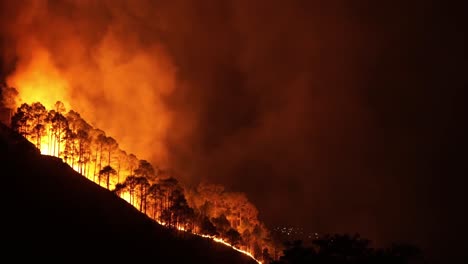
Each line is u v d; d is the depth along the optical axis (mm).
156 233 152125
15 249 113875
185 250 149875
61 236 127750
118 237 139625
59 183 153625
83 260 120625
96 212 147250
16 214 129125
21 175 148625
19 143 164250
